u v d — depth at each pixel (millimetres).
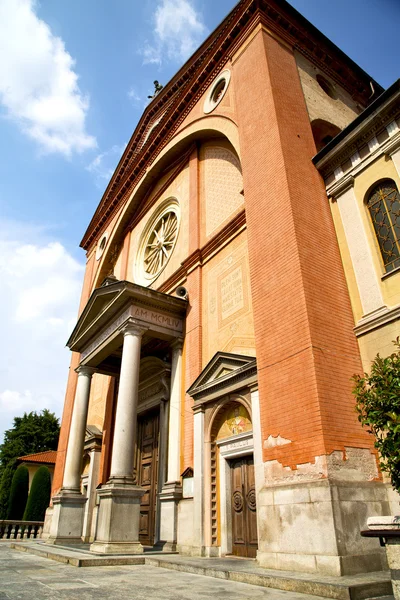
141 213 20828
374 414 4766
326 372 7629
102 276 22906
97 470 17438
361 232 9289
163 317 13414
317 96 13836
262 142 10984
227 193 14148
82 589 5426
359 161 9734
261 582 5926
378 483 7176
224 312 12039
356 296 8961
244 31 13875
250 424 9891
